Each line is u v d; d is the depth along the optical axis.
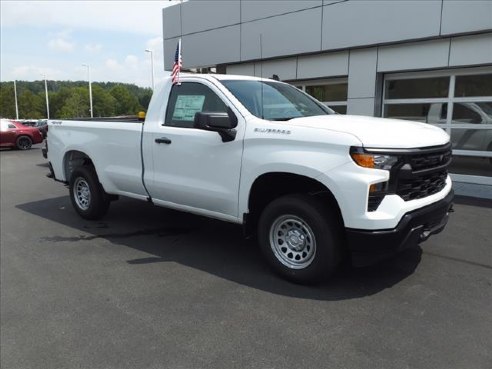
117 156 5.94
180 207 5.35
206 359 3.11
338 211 4.05
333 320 3.60
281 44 10.74
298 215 4.14
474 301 3.91
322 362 3.04
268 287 4.27
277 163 4.11
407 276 4.46
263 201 4.64
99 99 103.06
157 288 4.31
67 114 97.31
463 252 5.12
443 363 3.01
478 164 8.54
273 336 3.38
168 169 5.25
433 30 8.26
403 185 3.86
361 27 9.24
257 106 4.71
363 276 4.46
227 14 11.84
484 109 8.34
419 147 3.91
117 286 4.38
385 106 9.68
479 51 8.02
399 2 8.63
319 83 10.84
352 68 9.76
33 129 22.50
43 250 5.53
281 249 4.41
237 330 3.48
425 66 8.68
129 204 7.85
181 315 3.75
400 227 3.75
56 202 8.48
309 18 10.09
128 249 5.49
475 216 6.64
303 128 4.05
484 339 3.29
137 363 3.09
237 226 6.43
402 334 3.37
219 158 4.66
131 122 5.78
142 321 3.67
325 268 4.06
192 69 13.39
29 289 4.36
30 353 3.26
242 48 11.63
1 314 3.87
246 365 3.04
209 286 4.32
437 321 3.56
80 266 4.95
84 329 3.57
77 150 6.64
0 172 13.23
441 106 8.90
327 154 3.85
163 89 5.44
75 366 3.09
